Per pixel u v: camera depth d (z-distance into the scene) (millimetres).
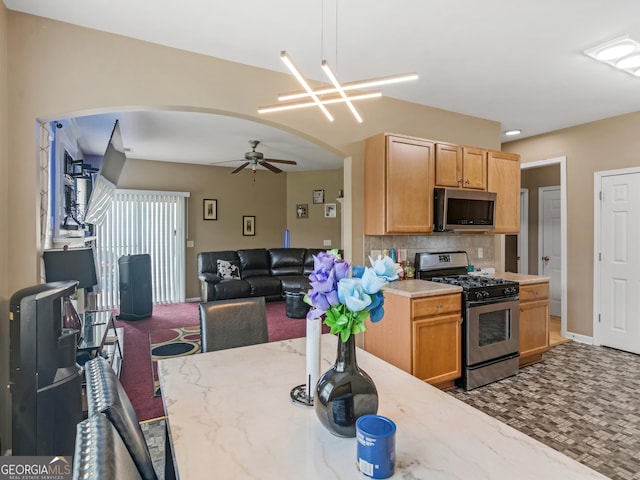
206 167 7113
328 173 7680
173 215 6770
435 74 2881
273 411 1120
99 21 2164
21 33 2061
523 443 942
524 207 5953
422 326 2777
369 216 3227
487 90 3219
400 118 3439
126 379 3154
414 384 1307
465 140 3865
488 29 2250
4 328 1973
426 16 2111
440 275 3594
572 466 847
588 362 3596
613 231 3994
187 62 2504
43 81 2109
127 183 6418
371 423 871
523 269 5945
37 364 1668
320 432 1003
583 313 4262
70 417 1801
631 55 2543
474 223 3467
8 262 2012
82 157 5465
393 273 996
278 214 7922
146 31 2271
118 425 812
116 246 6273
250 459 879
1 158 1950
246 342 1929
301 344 1801
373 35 2318
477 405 2711
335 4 1996
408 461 861
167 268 6707
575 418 2516
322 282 983
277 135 4840
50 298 1726
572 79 2977
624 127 3889
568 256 4391
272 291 6379
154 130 4562
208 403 1169
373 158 3168
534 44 2426
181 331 4691
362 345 3213
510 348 3191
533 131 4516
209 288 5840
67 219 3471
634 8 2031
